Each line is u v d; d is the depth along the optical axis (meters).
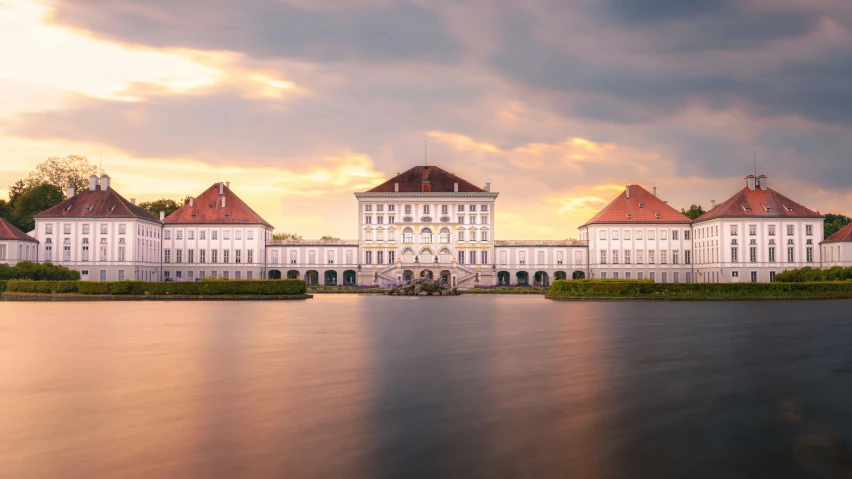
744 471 12.00
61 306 62.78
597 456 12.70
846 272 86.69
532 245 139.75
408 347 27.45
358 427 14.45
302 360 23.61
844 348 26.72
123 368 21.80
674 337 31.14
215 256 135.38
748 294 75.88
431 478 11.55
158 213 162.75
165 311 53.53
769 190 126.69
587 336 31.77
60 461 12.39
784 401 16.94
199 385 18.81
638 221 136.12
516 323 40.03
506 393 17.78
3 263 100.62
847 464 12.33
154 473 11.78
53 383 19.16
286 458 12.51
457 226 138.25
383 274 132.75
